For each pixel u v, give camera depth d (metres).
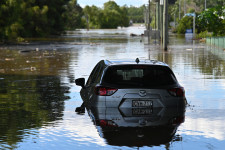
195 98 13.60
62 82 18.11
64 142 7.87
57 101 13.01
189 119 9.92
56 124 9.50
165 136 8.26
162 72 10.48
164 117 9.99
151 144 7.63
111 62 10.85
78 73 21.89
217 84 17.28
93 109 10.57
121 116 10.04
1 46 53.75
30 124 9.55
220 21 70.00
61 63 28.14
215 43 50.00
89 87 11.62
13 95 14.38
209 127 9.09
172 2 47.06
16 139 8.15
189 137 8.19
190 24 107.56
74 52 40.03
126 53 37.81
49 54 37.53
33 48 48.28
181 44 55.12
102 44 56.56
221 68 24.11
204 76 20.25
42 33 95.00
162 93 10.25
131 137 8.16
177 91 10.34
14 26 68.88
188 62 28.16
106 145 7.59
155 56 33.81
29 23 91.62
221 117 10.23
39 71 23.02
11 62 29.23
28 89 15.92
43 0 106.44
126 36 92.69
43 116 10.51
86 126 9.20
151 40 67.31
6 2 68.50
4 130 8.95
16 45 56.41
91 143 7.75
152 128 8.92
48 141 7.97
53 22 98.44
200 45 52.34
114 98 10.27
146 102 10.26
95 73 11.80
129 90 10.26
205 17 70.75
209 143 7.76
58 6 113.12
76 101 12.98
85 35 103.69
